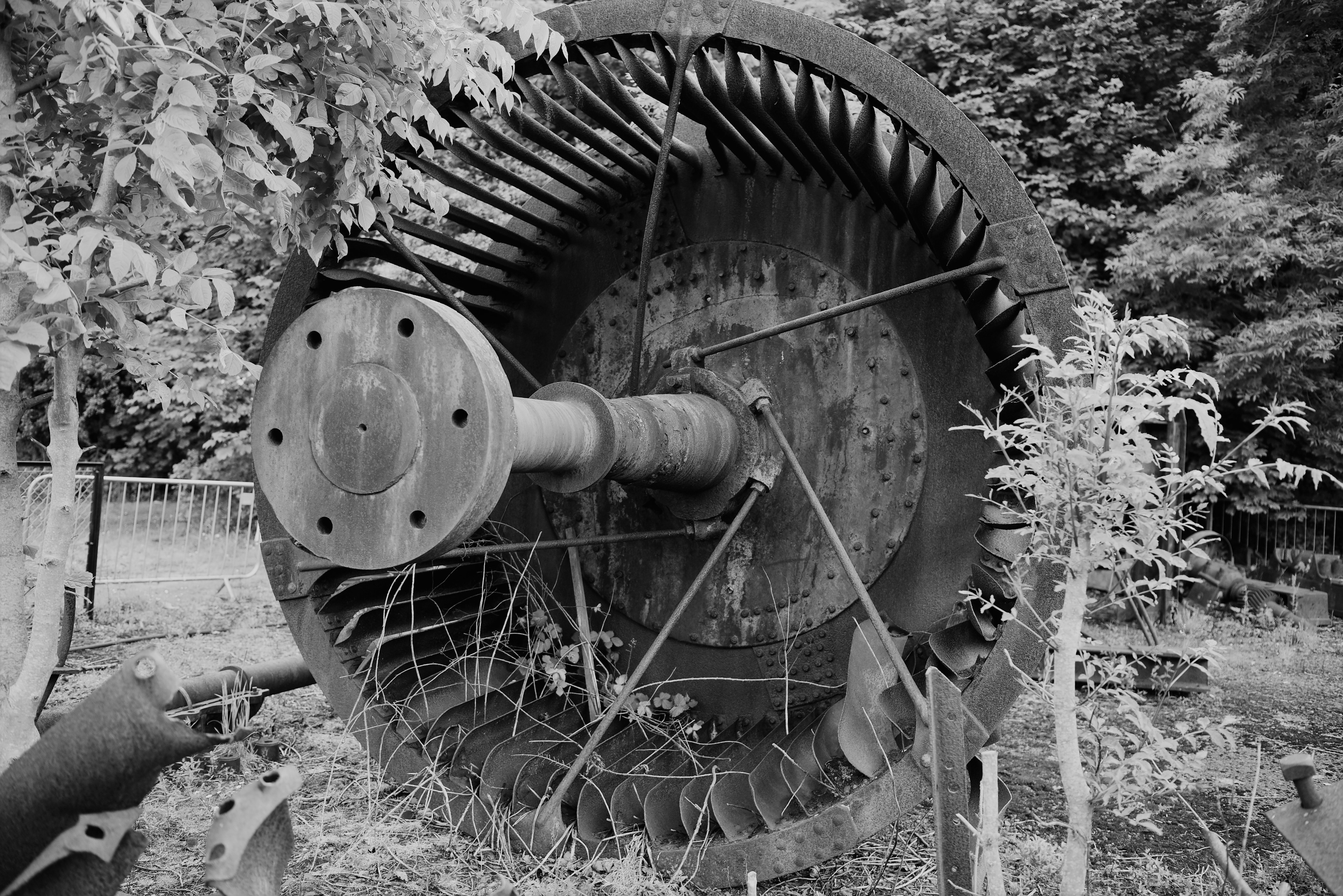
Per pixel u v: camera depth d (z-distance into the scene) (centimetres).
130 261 306
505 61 421
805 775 423
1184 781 324
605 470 380
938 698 305
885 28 1603
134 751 219
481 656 527
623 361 553
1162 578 303
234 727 528
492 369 304
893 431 471
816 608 487
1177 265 1403
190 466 1800
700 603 516
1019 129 1528
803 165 488
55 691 687
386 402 307
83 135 380
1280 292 1492
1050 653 373
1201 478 294
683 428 439
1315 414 1475
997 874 304
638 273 551
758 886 392
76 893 233
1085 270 1489
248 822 235
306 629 490
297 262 489
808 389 491
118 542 1149
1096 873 425
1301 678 862
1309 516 1507
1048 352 303
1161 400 289
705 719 512
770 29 416
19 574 349
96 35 300
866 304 417
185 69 315
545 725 480
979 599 399
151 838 430
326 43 389
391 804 469
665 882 391
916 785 368
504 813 430
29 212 339
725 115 464
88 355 403
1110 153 1584
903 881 400
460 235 1349
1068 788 296
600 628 548
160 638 907
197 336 1502
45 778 220
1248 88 1516
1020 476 307
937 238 430
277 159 408
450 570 544
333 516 317
